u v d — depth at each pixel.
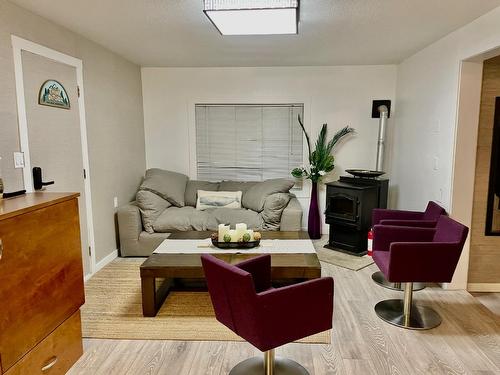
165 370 2.19
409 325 2.66
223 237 3.09
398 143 4.72
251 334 1.80
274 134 5.11
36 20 2.79
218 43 3.70
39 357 1.92
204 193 4.69
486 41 2.70
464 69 3.03
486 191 3.22
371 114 4.95
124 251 4.16
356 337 2.53
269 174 5.20
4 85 2.46
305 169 5.11
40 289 1.91
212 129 5.15
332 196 4.36
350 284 3.43
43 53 2.86
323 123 5.02
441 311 2.90
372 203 4.26
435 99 3.56
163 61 4.62
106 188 3.97
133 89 4.75
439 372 2.16
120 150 4.33
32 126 2.74
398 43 3.66
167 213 4.21
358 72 4.89
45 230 1.94
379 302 3.04
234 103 5.06
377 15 2.79
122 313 2.89
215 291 1.96
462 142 3.10
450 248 2.48
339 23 3.00
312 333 1.91
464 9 2.62
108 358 2.31
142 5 2.60
